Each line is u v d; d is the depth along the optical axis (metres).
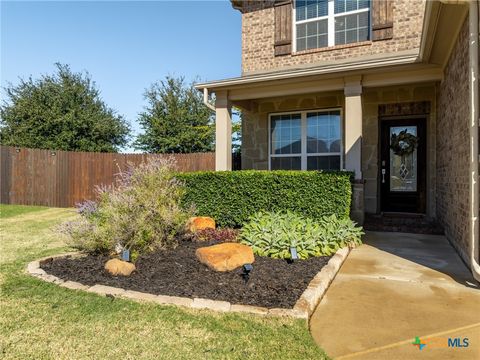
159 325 2.77
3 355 2.37
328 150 8.66
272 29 9.25
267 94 7.76
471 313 3.05
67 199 12.17
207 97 8.03
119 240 4.66
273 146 9.27
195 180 7.29
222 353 2.38
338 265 4.42
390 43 7.88
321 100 8.63
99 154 12.05
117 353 2.39
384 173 8.26
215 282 3.74
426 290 3.63
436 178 7.47
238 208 6.92
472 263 3.91
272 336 2.60
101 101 21.34
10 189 12.55
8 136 19.02
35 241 6.19
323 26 8.73
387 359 2.33
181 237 5.70
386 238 6.28
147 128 21.86
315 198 6.32
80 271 4.20
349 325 2.85
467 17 4.40
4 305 3.19
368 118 8.16
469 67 4.14
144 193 5.55
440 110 6.85
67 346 2.48
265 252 4.81
